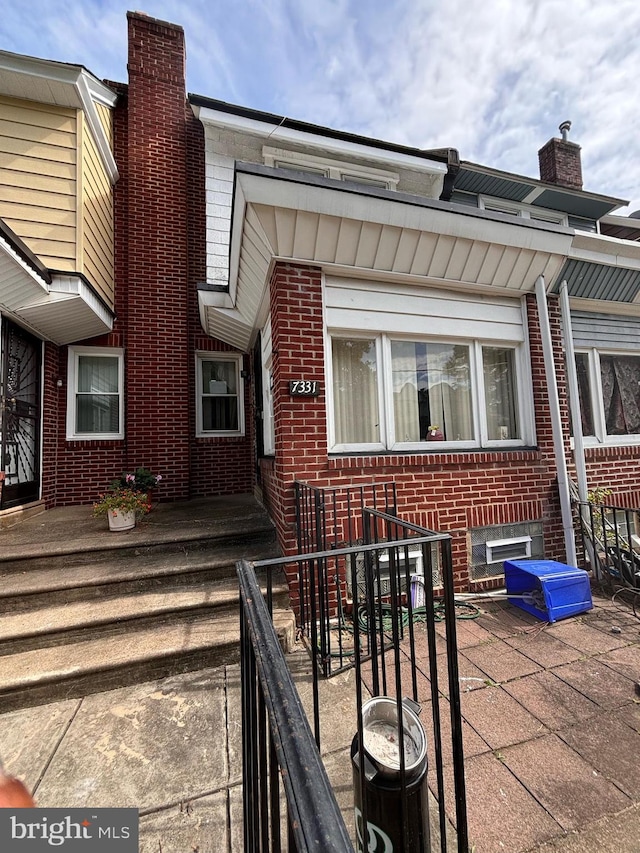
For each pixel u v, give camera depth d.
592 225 8.09
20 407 4.98
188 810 1.68
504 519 4.07
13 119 4.62
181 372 6.55
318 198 3.21
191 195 6.89
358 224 3.42
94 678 2.45
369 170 6.66
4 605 2.92
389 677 2.59
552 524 4.27
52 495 5.71
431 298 4.06
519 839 1.54
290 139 6.27
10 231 3.69
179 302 6.62
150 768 1.89
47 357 5.65
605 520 4.60
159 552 3.68
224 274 6.20
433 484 3.87
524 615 3.46
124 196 6.49
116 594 3.15
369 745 1.41
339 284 3.75
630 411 5.41
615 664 2.69
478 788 1.76
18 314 4.64
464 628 3.24
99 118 5.70
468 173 6.90
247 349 6.73
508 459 4.14
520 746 1.99
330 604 3.42
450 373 4.23
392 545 1.63
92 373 6.36
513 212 7.67
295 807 0.69
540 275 4.24
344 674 2.64
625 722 2.15
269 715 0.90
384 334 3.95
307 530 3.42
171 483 6.33
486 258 3.94
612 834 1.55
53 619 2.77
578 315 5.13
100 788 1.78
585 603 3.45
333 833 0.65
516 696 2.37
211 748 2.01
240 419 7.14
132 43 6.65
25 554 3.31
